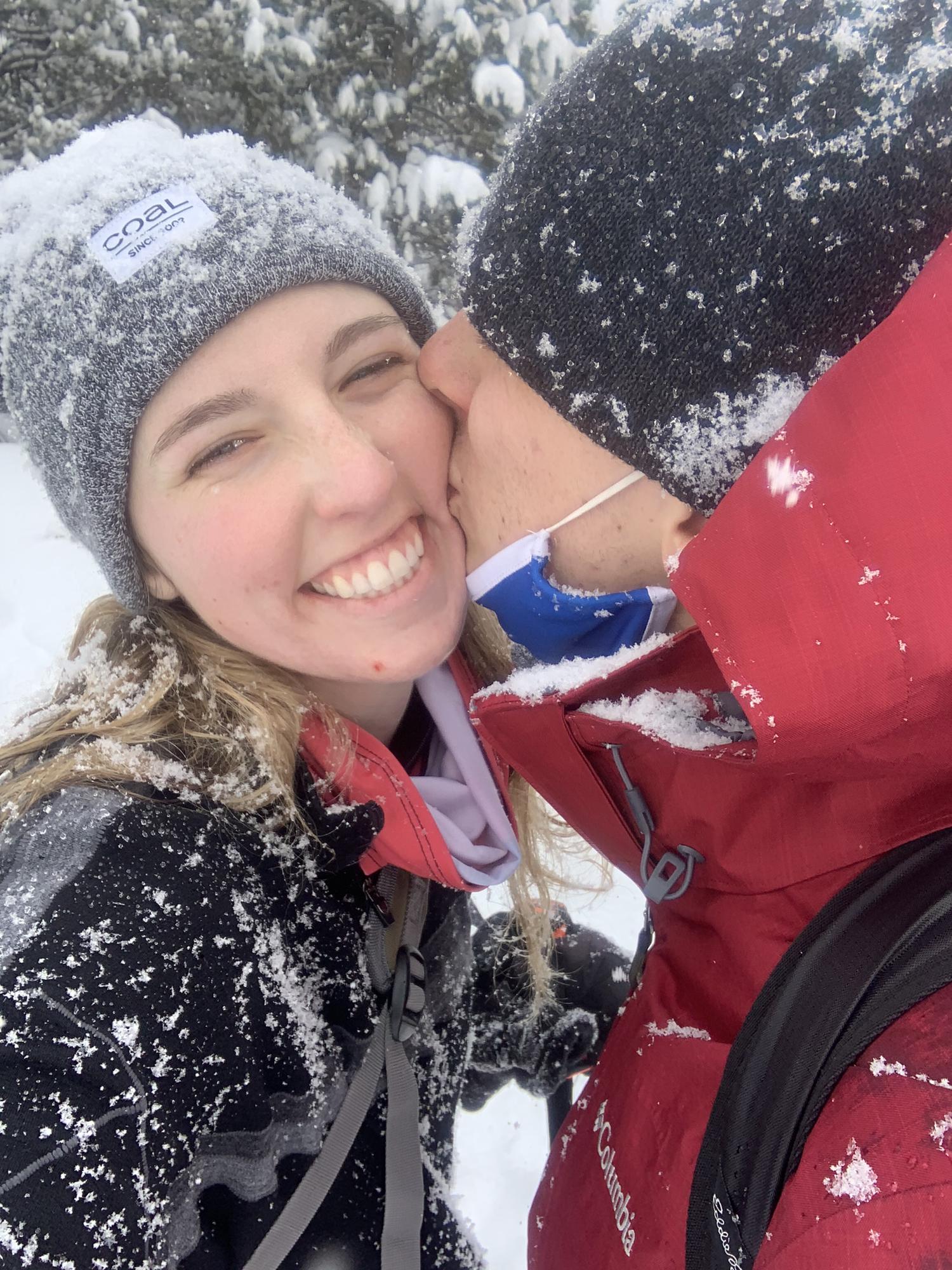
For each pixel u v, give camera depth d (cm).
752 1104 56
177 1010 63
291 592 88
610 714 80
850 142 64
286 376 83
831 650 52
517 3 641
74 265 84
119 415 83
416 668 94
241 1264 70
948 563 49
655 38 71
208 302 81
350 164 667
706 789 76
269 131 679
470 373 87
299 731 88
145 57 649
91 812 71
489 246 79
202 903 68
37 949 61
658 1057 79
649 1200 73
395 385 94
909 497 50
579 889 150
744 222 67
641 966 99
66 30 654
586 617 87
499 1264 174
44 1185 54
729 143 67
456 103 665
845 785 66
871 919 56
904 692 50
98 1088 58
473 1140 195
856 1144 48
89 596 380
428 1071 102
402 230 664
